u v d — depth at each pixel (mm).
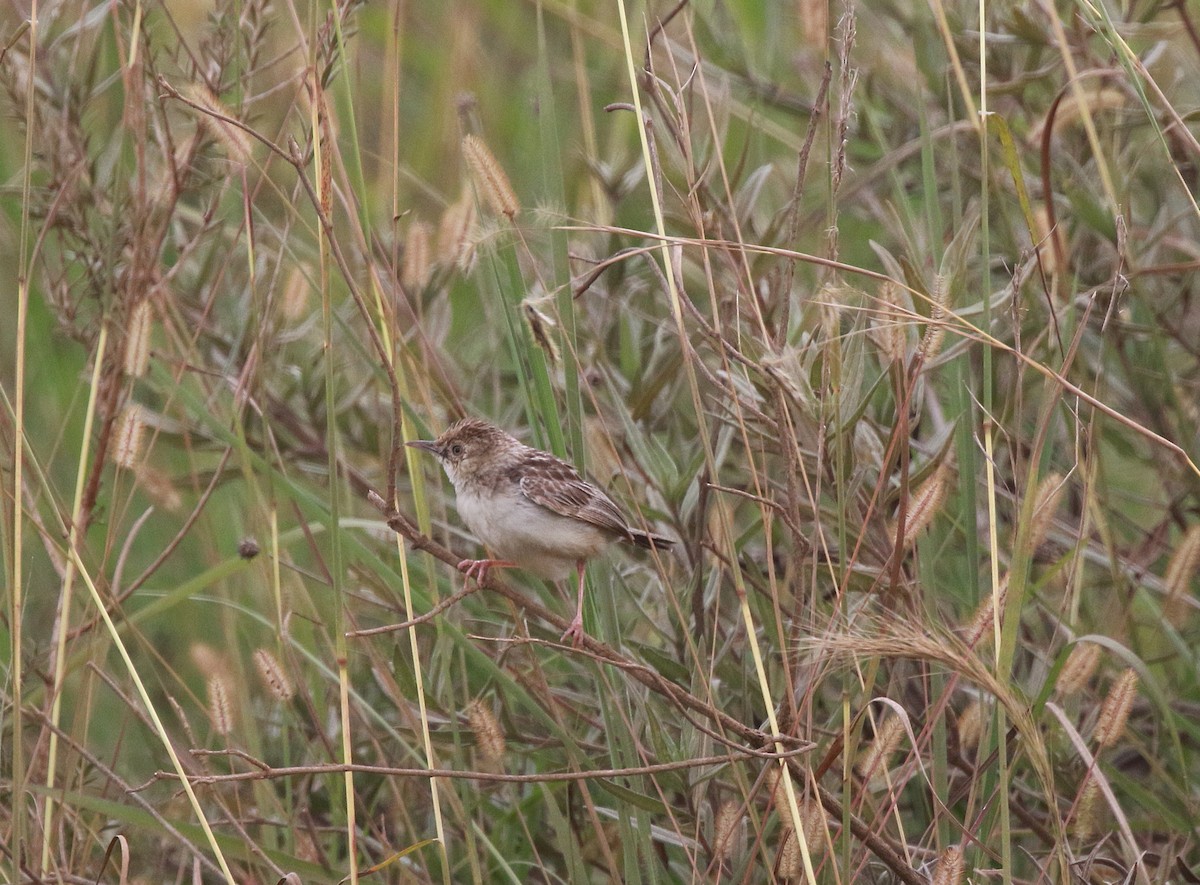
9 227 12469
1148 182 12523
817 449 8766
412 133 16422
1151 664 10531
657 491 10227
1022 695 8039
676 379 11570
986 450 8406
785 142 13320
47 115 11172
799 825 7641
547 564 9688
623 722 8883
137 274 9789
